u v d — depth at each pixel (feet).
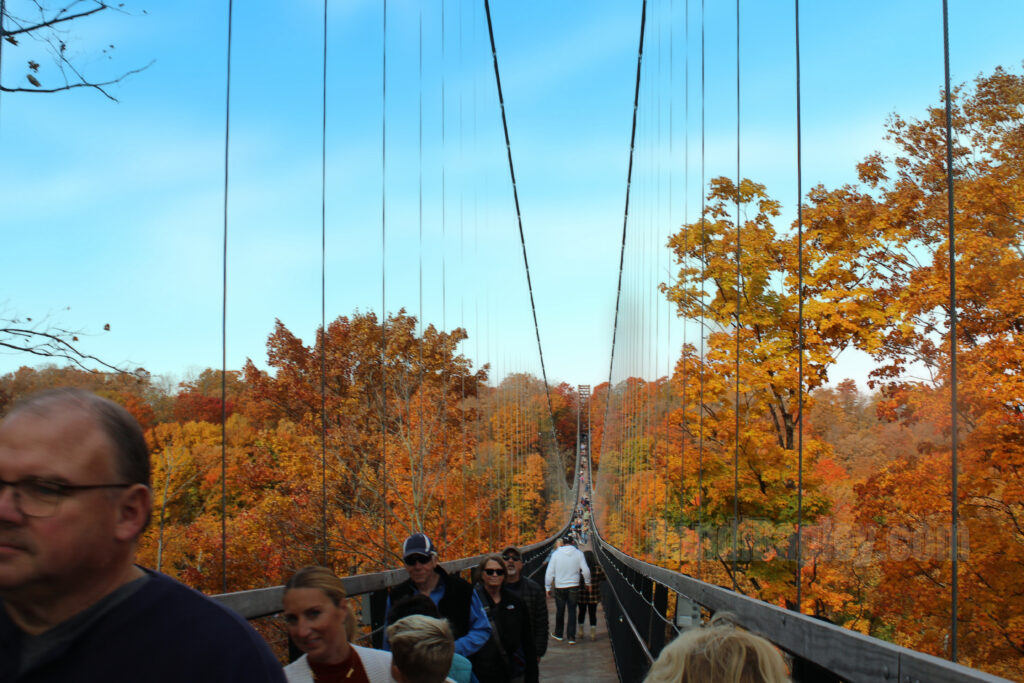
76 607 3.45
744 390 28.37
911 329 20.54
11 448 3.30
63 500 3.28
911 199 20.06
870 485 21.43
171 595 3.54
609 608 39.34
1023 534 15.35
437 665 9.70
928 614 18.76
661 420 40.63
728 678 4.54
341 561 45.98
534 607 20.86
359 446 47.67
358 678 9.58
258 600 11.39
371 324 49.67
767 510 27.45
